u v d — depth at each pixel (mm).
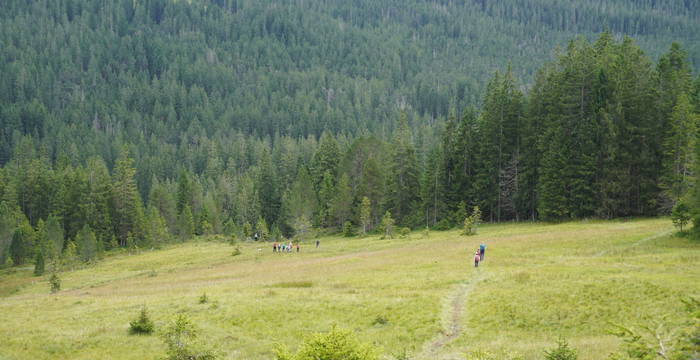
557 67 91188
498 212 90375
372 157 112500
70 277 73125
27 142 181250
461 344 25375
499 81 98438
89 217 115312
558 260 44188
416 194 102438
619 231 57438
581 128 78062
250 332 29172
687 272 34344
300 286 42812
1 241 96438
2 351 26109
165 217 125062
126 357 24859
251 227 114938
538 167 83938
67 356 25312
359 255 63969
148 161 187125
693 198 48500
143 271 71375
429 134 177000
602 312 28125
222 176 163125
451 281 38875
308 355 14922
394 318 30359
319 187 125062
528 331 27031
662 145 72875
